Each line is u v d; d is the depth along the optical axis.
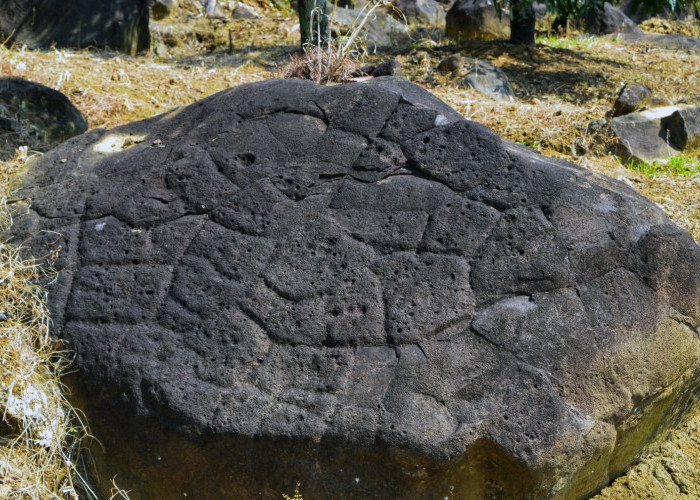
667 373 3.41
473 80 8.47
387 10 11.46
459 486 3.14
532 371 3.18
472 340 3.26
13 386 3.52
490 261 3.39
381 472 3.12
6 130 5.70
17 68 7.50
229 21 11.27
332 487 3.16
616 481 3.56
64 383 3.59
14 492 3.32
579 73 9.52
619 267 3.42
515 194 3.50
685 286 3.49
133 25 9.65
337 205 3.64
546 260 3.36
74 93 7.13
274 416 3.22
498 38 10.73
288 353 3.36
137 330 3.55
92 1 9.28
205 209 3.78
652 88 9.42
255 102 4.04
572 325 3.27
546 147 6.89
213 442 3.25
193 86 7.90
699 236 5.40
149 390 3.38
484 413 3.11
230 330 3.44
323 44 7.66
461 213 3.51
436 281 3.39
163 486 3.37
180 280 3.62
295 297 3.46
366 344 3.31
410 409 3.12
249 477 3.23
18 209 4.14
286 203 3.70
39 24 9.04
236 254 3.62
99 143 4.39
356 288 3.43
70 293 3.75
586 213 3.46
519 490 3.13
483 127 3.67
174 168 3.94
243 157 3.88
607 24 12.53
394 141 3.73
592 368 3.24
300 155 3.81
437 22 11.74
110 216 3.92
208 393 3.32
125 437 3.40
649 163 6.71
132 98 7.31
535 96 8.64
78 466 3.54
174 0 11.25
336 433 3.13
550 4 9.32
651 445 3.66
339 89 3.97
